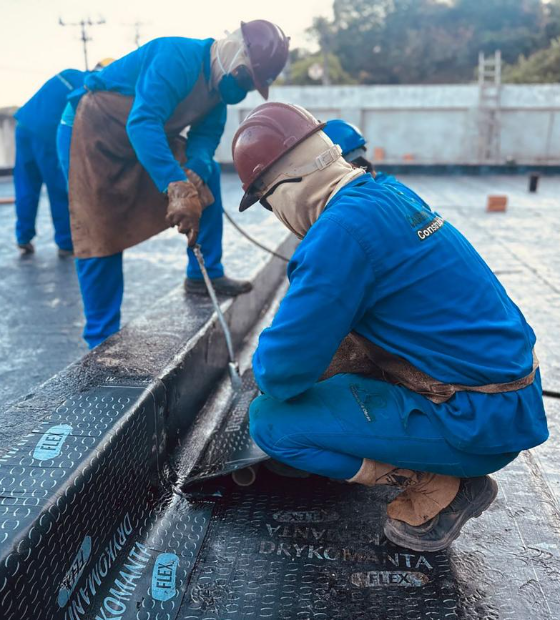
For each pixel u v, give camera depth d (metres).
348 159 2.51
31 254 5.77
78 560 1.41
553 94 24.12
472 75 55.03
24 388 2.83
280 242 4.97
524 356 1.48
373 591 1.56
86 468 1.47
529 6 54.88
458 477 1.65
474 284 1.48
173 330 2.57
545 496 1.96
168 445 2.10
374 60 57.72
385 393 1.59
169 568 1.64
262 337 1.55
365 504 1.93
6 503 1.31
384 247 1.43
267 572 1.63
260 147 1.55
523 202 9.70
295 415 1.62
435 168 16.08
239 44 2.59
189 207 2.49
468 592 1.55
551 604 1.51
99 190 2.76
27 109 4.96
